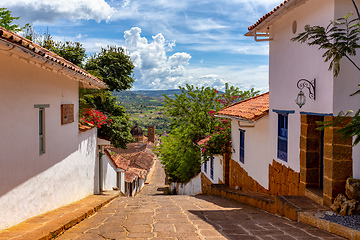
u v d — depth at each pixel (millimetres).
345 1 6148
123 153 51375
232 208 8812
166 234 5250
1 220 4715
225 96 19312
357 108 6262
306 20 7215
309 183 7410
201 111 19016
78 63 16938
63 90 7906
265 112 9586
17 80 5238
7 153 4898
